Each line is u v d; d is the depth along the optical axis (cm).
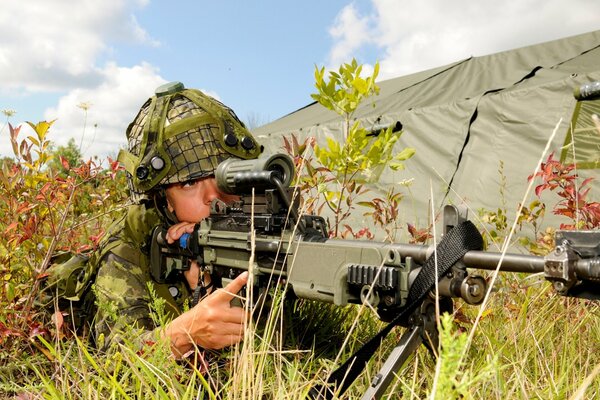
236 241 221
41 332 237
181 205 252
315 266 189
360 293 181
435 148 756
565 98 649
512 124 690
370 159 309
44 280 272
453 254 163
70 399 186
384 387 168
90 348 245
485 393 183
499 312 280
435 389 88
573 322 261
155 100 265
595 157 588
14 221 269
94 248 265
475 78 850
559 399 183
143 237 256
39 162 280
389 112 859
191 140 250
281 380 190
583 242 142
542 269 147
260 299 217
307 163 325
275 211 206
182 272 259
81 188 363
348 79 302
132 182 273
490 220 364
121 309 243
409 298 168
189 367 220
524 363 206
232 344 209
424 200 731
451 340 78
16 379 232
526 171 647
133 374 194
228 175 220
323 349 253
